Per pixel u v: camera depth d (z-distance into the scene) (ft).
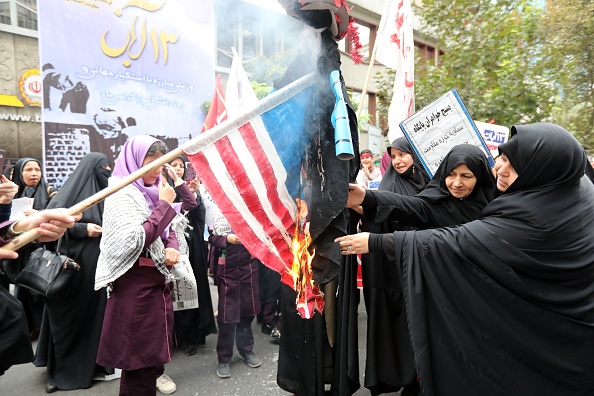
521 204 5.06
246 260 10.05
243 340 10.39
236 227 5.01
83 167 9.48
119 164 6.97
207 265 12.62
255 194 5.10
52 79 15.61
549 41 23.68
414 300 5.37
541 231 4.89
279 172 5.27
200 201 11.75
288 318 7.22
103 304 9.32
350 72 31.17
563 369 4.87
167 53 18.40
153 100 18.17
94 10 16.42
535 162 5.04
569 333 4.85
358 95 32.12
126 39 17.29
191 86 19.22
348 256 7.03
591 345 4.81
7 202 5.64
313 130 5.42
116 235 6.25
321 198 5.36
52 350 9.35
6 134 21.50
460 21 24.43
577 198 5.07
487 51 23.75
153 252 6.70
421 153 8.33
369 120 30.83
